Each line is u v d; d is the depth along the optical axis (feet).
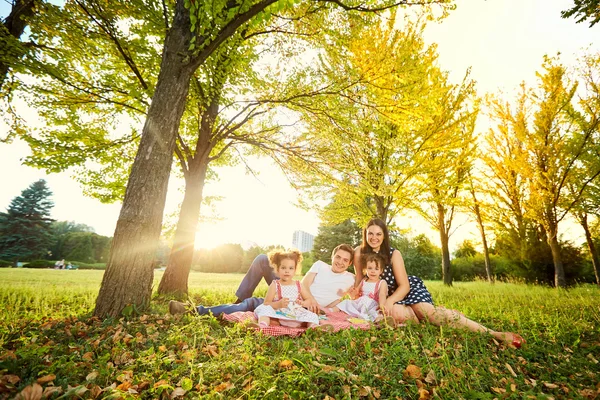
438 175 30.14
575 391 5.82
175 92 12.55
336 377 5.89
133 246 11.17
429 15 15.51
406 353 7.07
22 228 142.82
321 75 20.48
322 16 18.40
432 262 75.97
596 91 35.81
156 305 12.65
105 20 16.81
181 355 6.71
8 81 17.51
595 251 42.80
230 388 5.25
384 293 11.34
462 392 5.59
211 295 20.02
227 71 19.17
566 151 36.96
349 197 29.71
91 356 6.64
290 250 11.82
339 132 21.16
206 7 10.74
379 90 19.52
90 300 16.48
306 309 10.63
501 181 44.60
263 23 18.92
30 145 18.78
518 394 5.55
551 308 16.31
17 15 17.46
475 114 32.60
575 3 16.99
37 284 25.39
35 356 6.10
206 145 21.95
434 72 28.32
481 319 12.89
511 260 48.03
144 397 5.09
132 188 11.65
